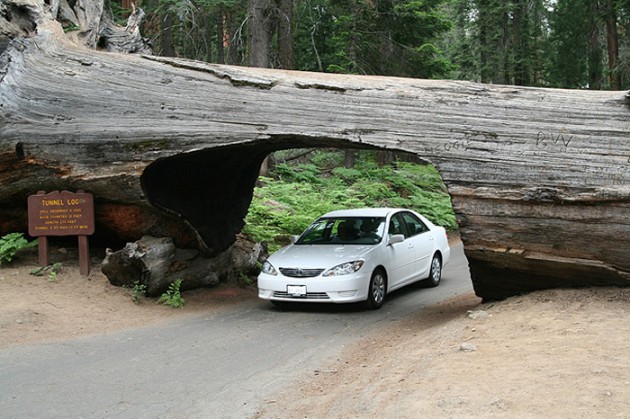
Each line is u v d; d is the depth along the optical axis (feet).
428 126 25.16
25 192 32.78
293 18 82.69
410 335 24.43
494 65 116.57
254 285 38.04
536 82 111.86
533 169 23.44
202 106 28.99
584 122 23.15
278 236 48.21
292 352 22.76
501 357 18.16
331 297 29.12
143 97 30.07
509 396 14.78
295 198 54.44
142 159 29.73
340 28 80.28
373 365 20.36
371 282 30.35
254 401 17.26
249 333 25.90
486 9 107.45
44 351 22.75
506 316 23.08
